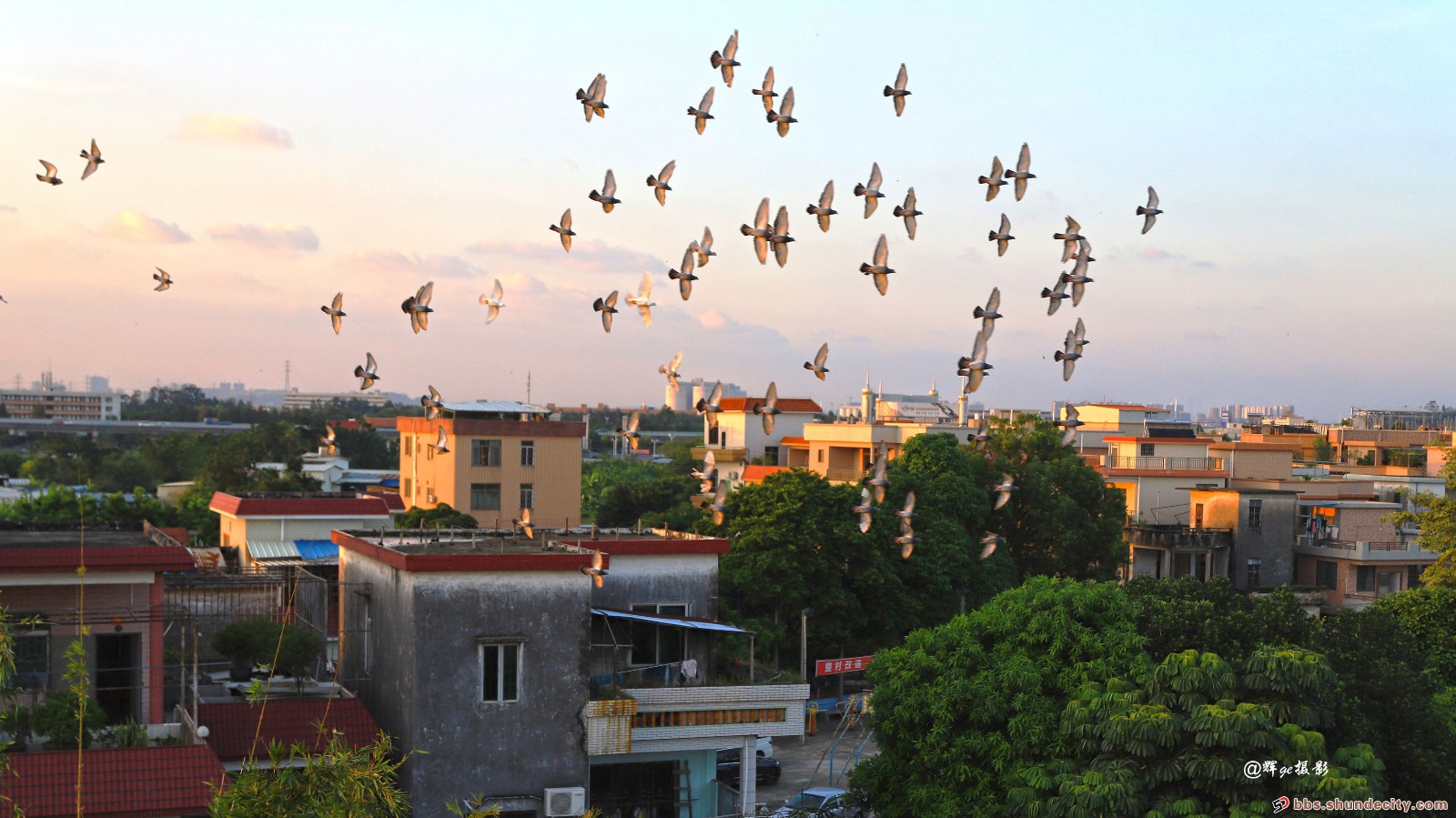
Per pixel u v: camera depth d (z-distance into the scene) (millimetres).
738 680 28875
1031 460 55906
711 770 28688
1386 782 26719
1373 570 60406
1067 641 27031
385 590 27188
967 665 27312
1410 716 27781
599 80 21969
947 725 26188
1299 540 63000
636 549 29797
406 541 31047
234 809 16094
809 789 35219
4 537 28828
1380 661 28859
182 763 21828
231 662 29891
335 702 26391
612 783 28016
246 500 48438
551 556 25906
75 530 31250
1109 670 26000
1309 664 23141
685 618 30172
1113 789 21969
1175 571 61594
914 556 47062
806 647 45062
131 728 23188
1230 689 23312
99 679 24922
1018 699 25734
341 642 30703
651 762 28312
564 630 26156
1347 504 62656
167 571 25172
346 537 30609
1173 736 22453
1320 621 31938
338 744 18031
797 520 44344
